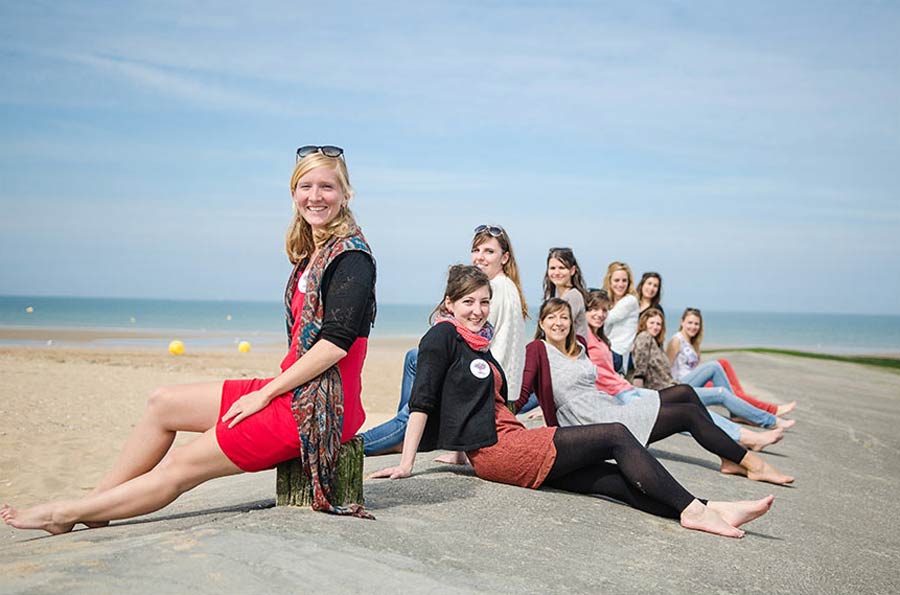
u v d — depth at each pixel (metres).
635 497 4.71
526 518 4.25
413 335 65.56
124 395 12.37
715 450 6.17
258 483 5.75
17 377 13.59
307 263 4.15
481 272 5.10
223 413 3.89
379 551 3.34
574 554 3.74
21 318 77.00
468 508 4.34
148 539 3.31
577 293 7.38
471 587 3.07
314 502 3.82
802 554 4.31
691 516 4.46
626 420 5.86
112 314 97.56
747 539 4.44
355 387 4.06
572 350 6.14
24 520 3.70
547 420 6.03
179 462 3.79
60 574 2.84
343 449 3.96
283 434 3.78
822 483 6.55
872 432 10.12
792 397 13.61
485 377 4.97
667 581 3.55
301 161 3.98
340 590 2.88
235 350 31.95
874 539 4.96
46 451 8.23
